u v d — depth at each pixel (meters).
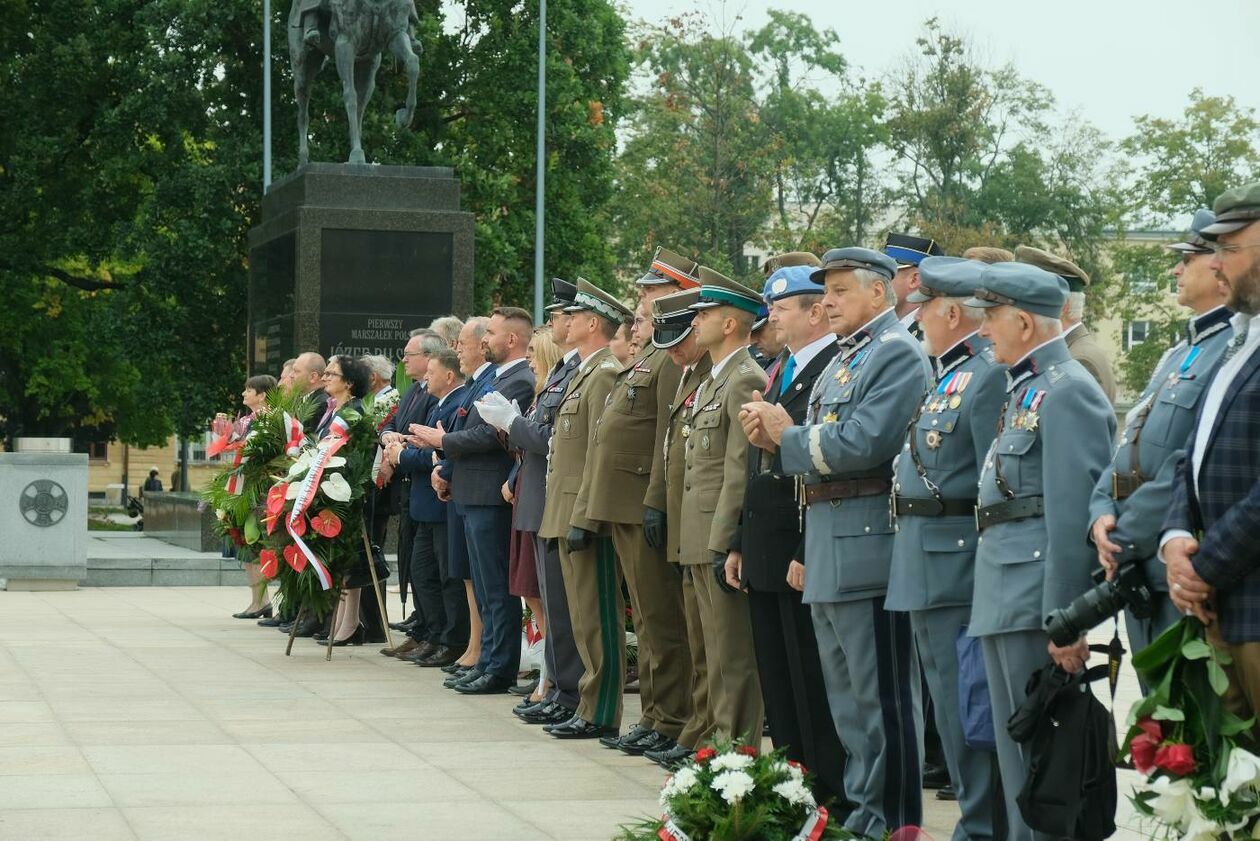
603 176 34.47
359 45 20.27
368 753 8.39
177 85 30.61
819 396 6.45
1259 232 4.57
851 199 62.72
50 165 33.25
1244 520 4.34
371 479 12.34
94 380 39.62
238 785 7.52
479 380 11.13
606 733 8.91
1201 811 4.42
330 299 19.00
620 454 8.40
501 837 6.54
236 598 17.66
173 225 30.81
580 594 8.91
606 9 34.81
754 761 5.67
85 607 16.36
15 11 33.03
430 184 19.31
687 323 7.76
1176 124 56.50
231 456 14.33
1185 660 4.50
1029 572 5.23
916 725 6.22
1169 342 55.84
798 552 6.45
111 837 6.45
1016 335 5.37
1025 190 57.47
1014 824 5.32
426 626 12.37
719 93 52.94
